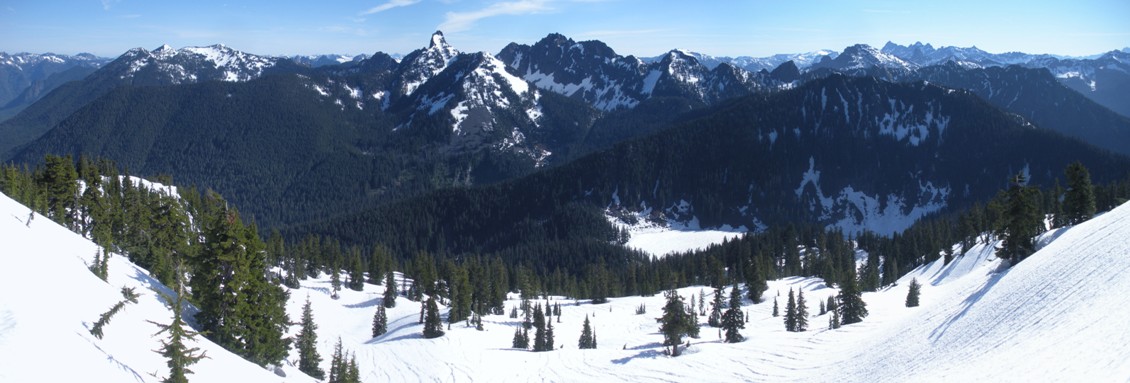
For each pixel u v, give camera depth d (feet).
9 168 287.07
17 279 100.89
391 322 380.99
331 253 534.78
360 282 458.50
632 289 551.18
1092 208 304.30
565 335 376.07
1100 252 160.15
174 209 287.69
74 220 272.10
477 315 376.48
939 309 212.64
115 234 260.83
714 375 231.71
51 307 96.78
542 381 268.82
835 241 626.23
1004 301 172.35
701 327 364.17
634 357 280.31
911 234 560.20
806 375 206.28
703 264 591.78
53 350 81.41
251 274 155.02
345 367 205.57
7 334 78.59
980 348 151.64
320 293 419.95
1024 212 266.36
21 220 160.35
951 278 348.18
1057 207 354.33
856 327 255.09
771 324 342.85
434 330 336.08
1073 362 109.60
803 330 292.20
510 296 538.06
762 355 243.19
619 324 406.00
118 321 111.45
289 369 170.09
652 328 388.98
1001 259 286.05
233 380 117.60
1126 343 103.96
